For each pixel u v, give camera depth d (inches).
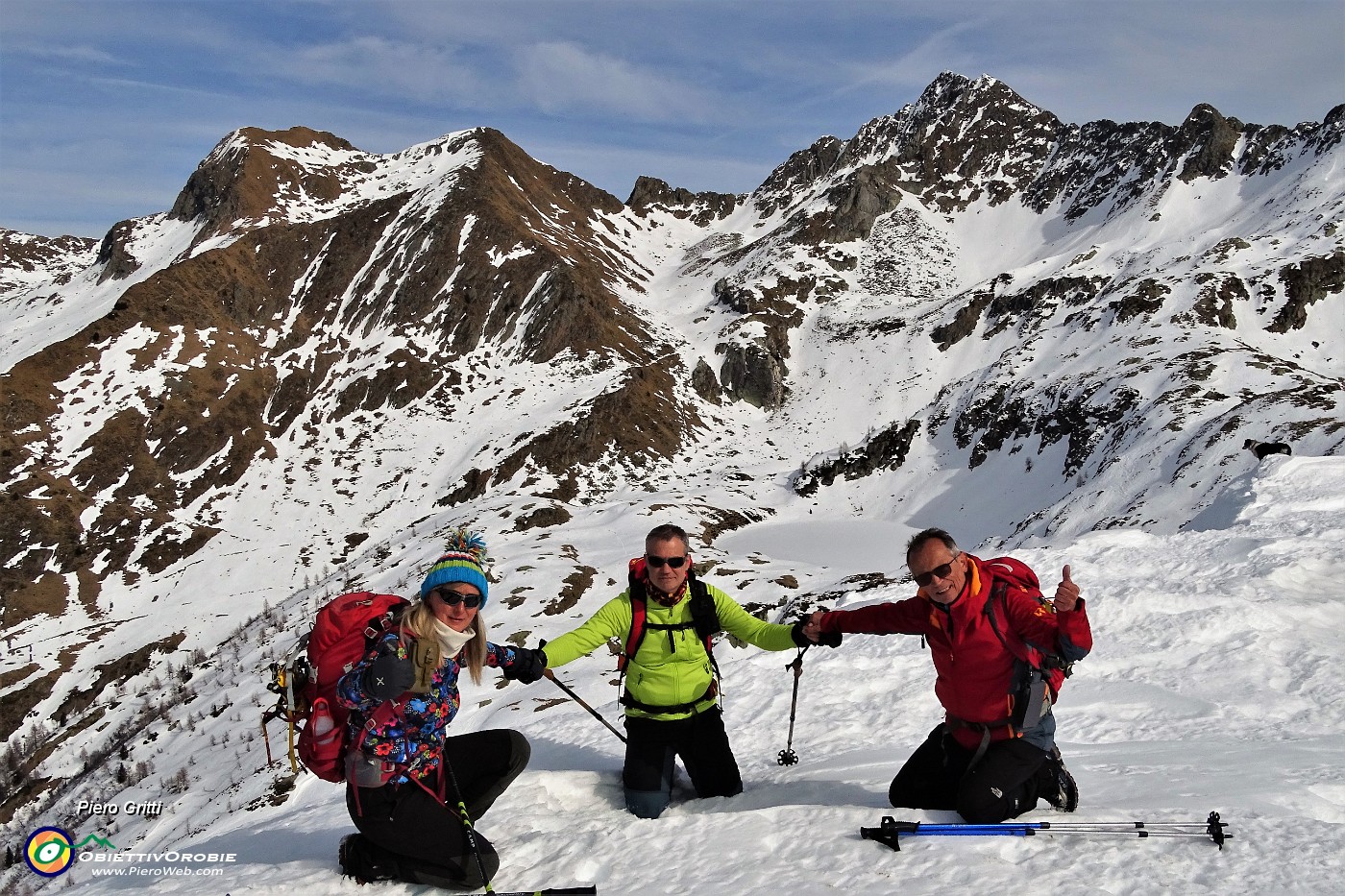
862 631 197.2
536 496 2770.7
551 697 500.7
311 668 160.2
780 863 155.1
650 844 170.6
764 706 299.1
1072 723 269.7
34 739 1804.9
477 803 186.2
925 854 150.8
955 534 2449.6
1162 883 131.7
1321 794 168.7
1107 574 430.3
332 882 168.4
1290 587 376.2
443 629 153.9
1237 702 268.7
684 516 2455.7
